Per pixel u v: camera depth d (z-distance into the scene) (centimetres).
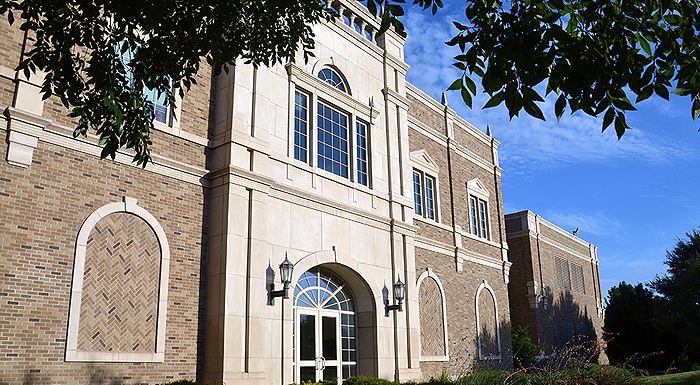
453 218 2175
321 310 1467
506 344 2327
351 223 1534
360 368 1537
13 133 937
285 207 1343
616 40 505
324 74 1602
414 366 1616
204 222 1218
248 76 1329
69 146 1012
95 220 1020
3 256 893
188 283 1154
